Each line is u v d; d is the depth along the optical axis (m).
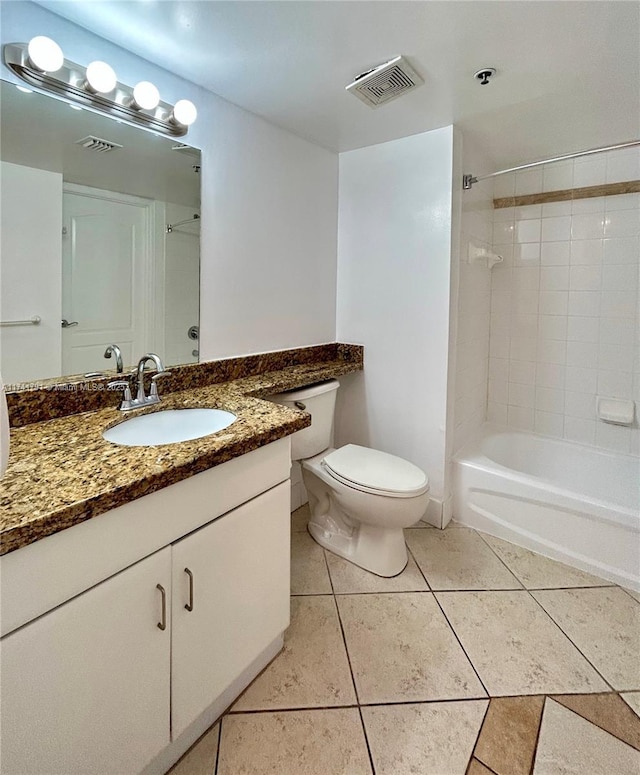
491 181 2.58
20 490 0.79
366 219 2.31
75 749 0.80
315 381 2.01
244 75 1.55
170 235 1.59
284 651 1.41
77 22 1.25
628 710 1.21
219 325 1.82
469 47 1.37
